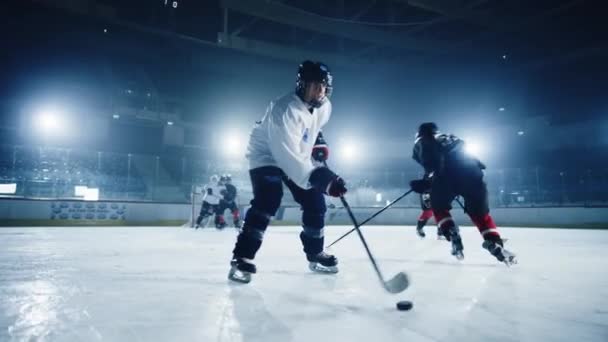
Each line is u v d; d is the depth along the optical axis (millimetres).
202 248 4605
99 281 2244
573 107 25484
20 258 3473
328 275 2504
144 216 15062
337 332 1264
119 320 1403
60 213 13758
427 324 1349
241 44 28297
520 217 14258
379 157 29016
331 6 26469
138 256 3658
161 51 27094
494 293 1891
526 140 26531
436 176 3395
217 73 29750
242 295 1854
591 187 17125
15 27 22938
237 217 11109
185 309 1571
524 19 26594
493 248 2967
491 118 28688
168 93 28188
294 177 2266
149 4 23594
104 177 18312
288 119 2275
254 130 2580
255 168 2502
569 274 2516
